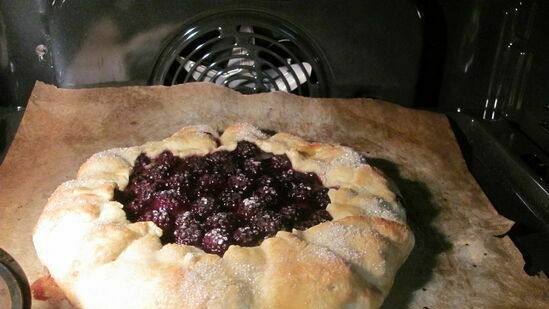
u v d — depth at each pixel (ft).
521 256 1.37
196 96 1.81
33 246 1.37
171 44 1.71
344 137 1.77
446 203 1.55
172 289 1.12
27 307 1.10
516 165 1.61
